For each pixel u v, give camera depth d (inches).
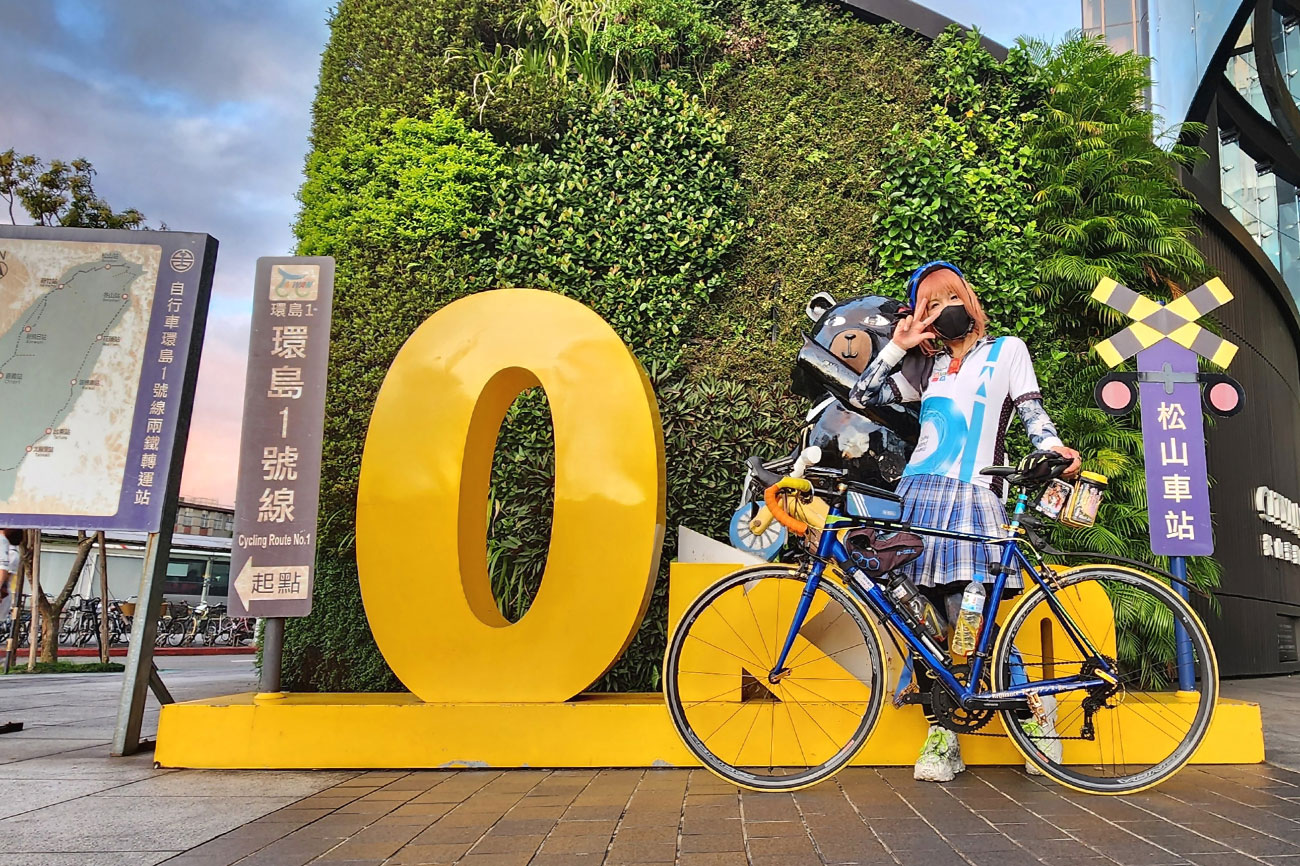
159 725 134.5
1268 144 549.6
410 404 145.3
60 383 148.0
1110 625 130.3
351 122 233.5
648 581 136.5
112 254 152.4
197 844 91.3
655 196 227.0
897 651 125.0
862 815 101.7
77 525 145.0
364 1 243.0
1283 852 85.5
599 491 139.5
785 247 231.5
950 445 122.0
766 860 84.1
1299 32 556.4
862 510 157.1
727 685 133.0
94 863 84.6
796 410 216.4
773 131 240.8
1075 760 128.5
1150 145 243.3
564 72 240.4
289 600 143.2
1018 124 246.2
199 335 153.8
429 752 131.6
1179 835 92.1
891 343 133.4
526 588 196.7
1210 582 225.0
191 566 790.5
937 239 227.0
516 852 87.6
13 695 256.7
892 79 245.8
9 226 151.2
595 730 131.9
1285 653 402.6
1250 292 395.5
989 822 98.1
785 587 134.7
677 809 105.3
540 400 206.5
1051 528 209.5
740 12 255.9
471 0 242.1
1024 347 125.0
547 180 227.3
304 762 132.0
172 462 148.6
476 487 149.6
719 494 204.2
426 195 220.5
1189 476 145.3
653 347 216.7
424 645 138.9
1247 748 130.7
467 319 148.3
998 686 112.2
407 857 86.4
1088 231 229.6
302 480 146.3
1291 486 433.1
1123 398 149.3
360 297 216.1
